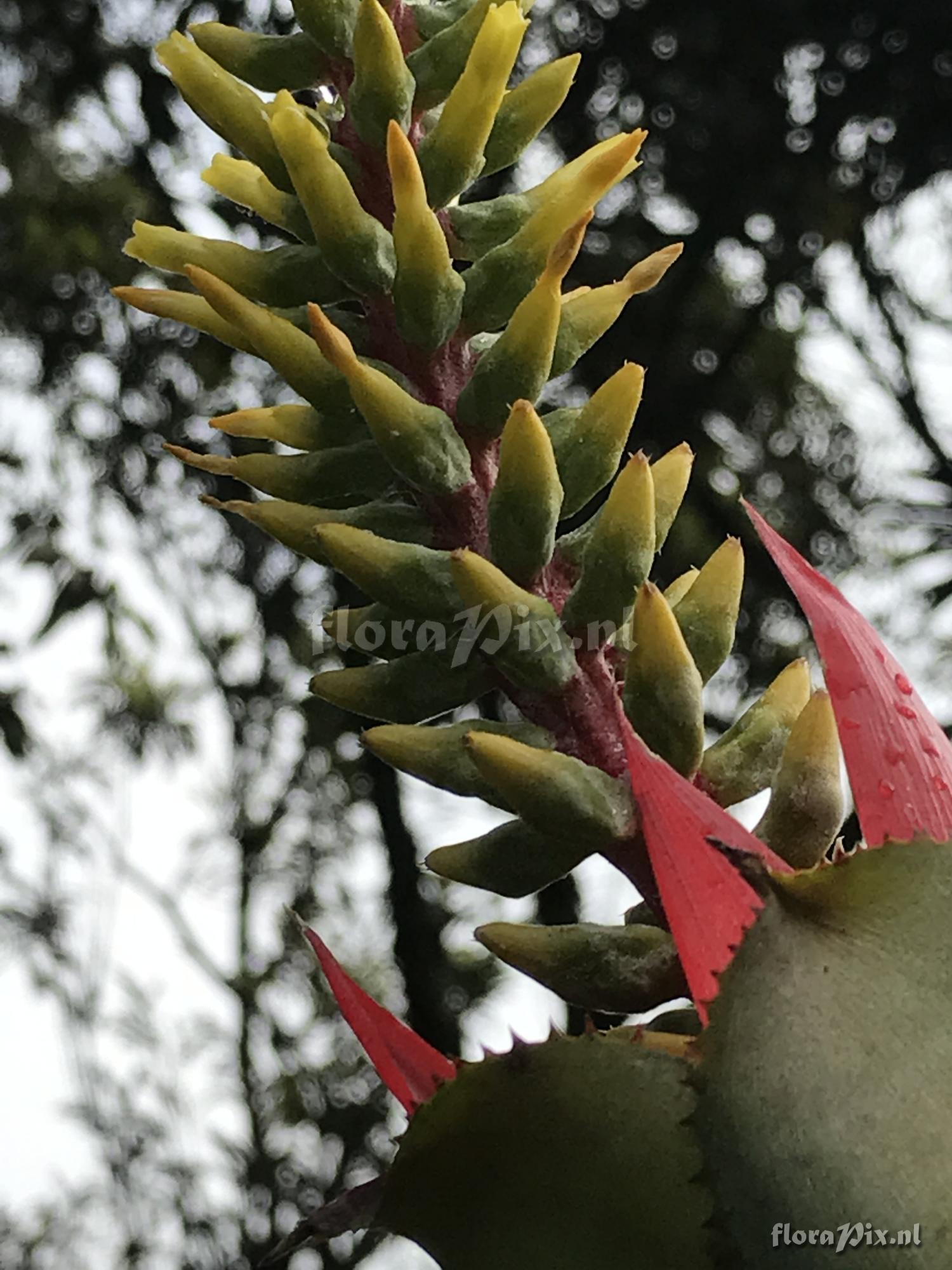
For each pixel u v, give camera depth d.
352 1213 0.15
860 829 0.16
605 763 0.17
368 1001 0.16
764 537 0.17
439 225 0.18
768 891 0.14
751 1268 0.13
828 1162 0.13
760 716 0.17
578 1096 0.14
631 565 0.17
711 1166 0.13
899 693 0.16
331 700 0.17
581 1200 0.14
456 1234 0.15
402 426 0.17
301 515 0.18
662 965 0.16
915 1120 0.13
